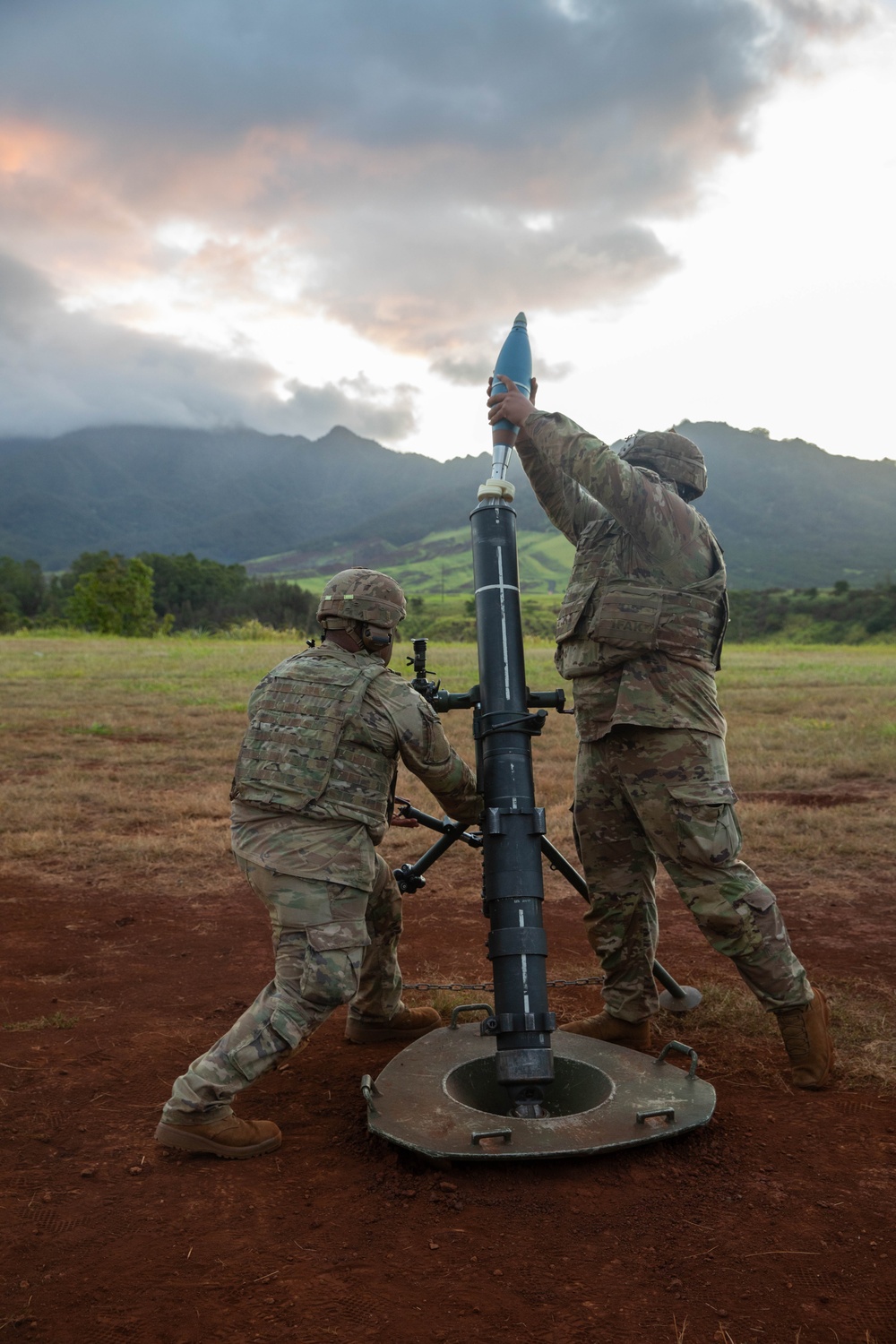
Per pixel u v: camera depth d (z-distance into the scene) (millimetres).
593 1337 1891
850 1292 2027
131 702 13648
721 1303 1996
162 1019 3650
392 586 2941
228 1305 1979
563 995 3992
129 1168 2551
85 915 5004
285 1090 3088
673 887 5645
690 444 3244
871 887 5473
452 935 4734
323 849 2604
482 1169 2492
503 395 3084
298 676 2781
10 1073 3145
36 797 7605
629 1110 2670
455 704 2990
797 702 14586
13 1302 1994
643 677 2953
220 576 99000
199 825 6836
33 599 91938
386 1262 2133
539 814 2812
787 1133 2730
